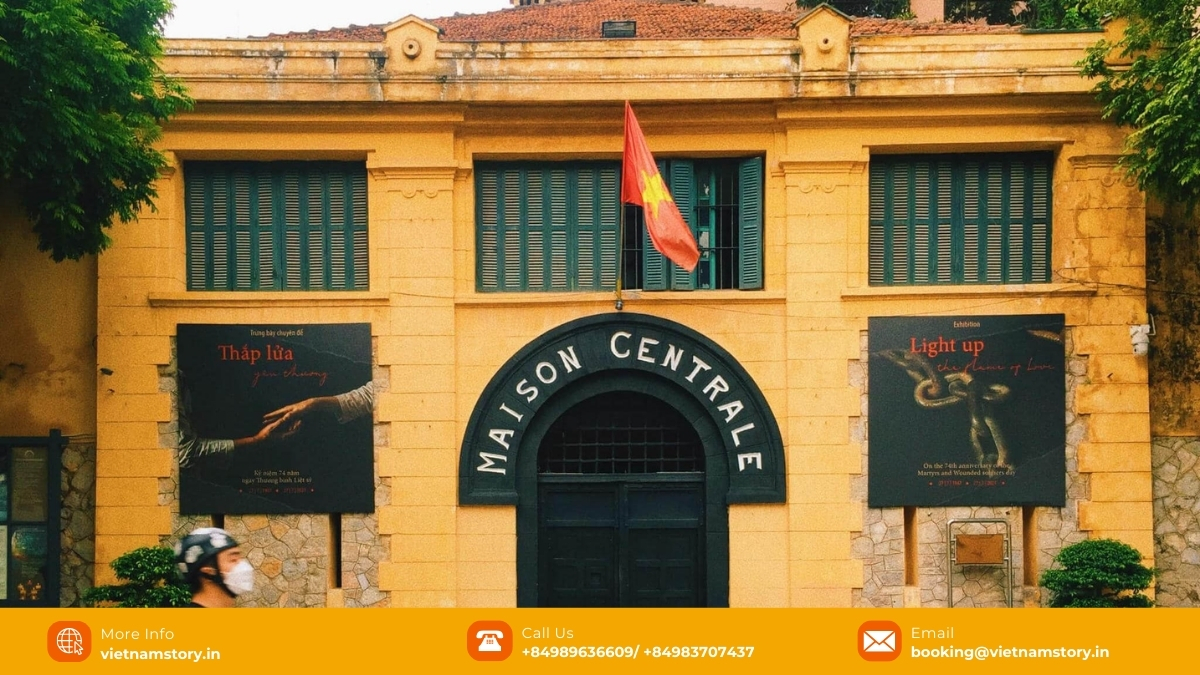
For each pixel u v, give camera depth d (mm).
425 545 14375
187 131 14422
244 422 14438
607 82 14297
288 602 14414
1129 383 14305
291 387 14469
